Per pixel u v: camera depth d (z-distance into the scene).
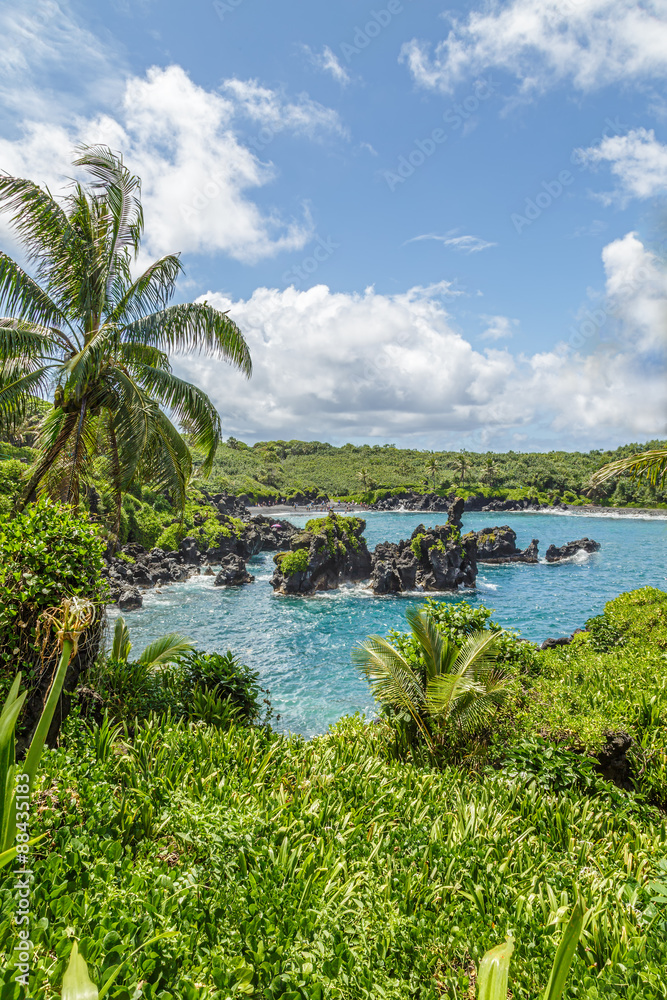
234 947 3.97
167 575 47.16
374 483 164.75
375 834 6.29
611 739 9.56
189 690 10.52
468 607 13.34
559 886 5.59
